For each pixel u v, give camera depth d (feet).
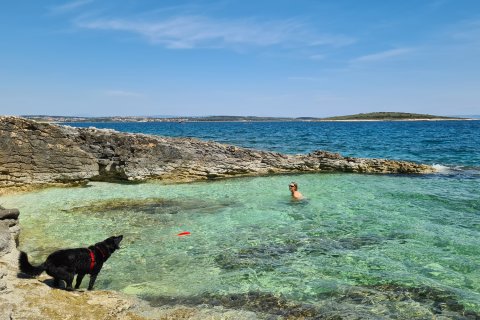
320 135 233.35
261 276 25.44
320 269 26.53
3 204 46.06
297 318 19.92
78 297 20.65
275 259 28.48
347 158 77.00
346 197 50.52
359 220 38.96
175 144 67.31
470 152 118.11
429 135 224.33
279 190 55.93
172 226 37.09
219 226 37.11
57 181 58.03
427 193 52.95
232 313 20.39
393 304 21.49
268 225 37.40
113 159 62.49
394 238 33.04
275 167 73.10
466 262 27.45
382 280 24.66
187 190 55.98
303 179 66.44
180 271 26.27
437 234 34.01
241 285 24.06
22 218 39.73
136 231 35.45
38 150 55.93
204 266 27.14
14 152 53.62
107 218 40.01
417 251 29.81
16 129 54.13
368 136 218.59
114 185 59.72
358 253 29.58
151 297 22.34
